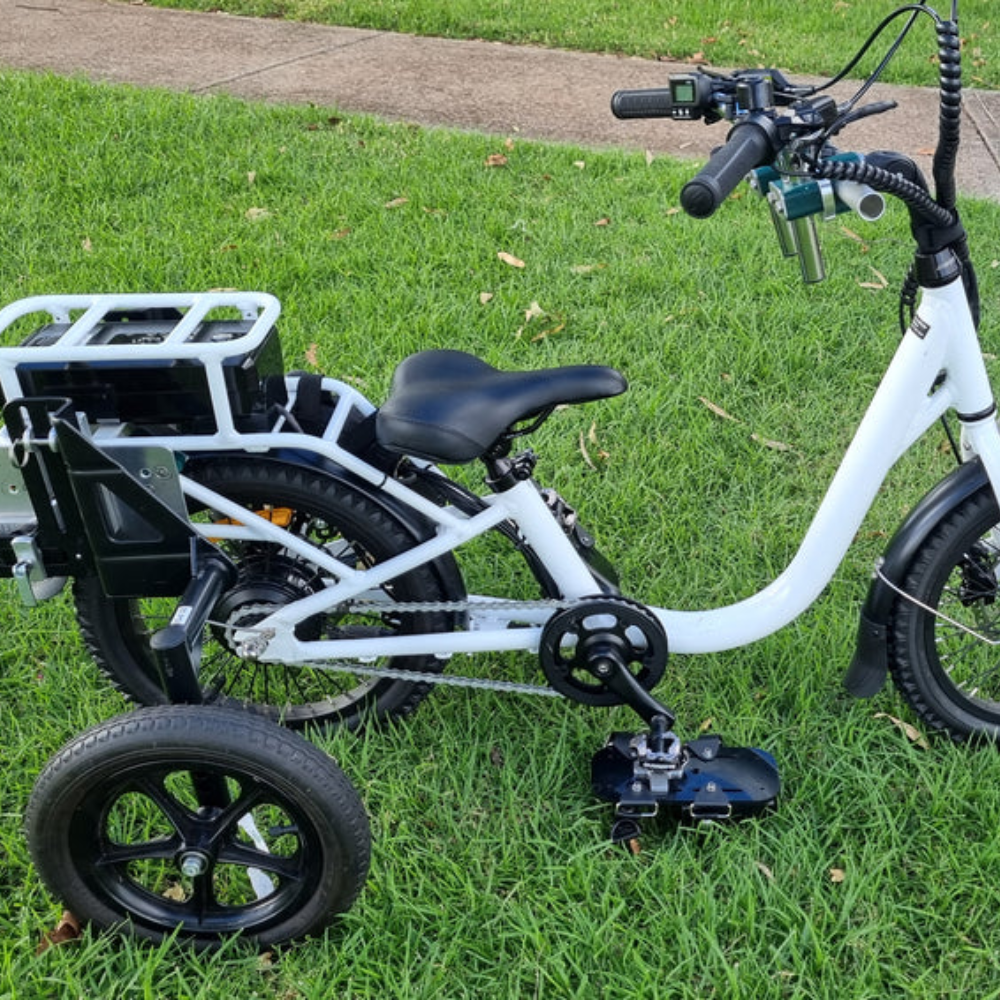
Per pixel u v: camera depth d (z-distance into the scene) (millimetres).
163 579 2145
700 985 2127
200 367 2217
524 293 4449
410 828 2477
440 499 2535
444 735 2670
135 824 2480
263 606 2514
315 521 2668
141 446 2170
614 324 4289
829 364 4070
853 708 2703
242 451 2422
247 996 2158
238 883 2342
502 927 2254
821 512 2465
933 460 3639
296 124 6043
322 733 2711
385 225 4961
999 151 6168
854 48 7676
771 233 4922
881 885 2330
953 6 1990
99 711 2695
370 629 2691
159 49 7469
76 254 4660
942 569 2465
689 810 2416
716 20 8219
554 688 2531
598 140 6215
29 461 2051
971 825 2447
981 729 2625
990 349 4164
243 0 8352
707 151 6082
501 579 3189
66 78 6633
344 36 7887
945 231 2201
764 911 2252
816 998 2102
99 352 2164
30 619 3004
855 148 6191
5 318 2328
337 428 2432
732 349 4121
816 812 2488
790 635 2893
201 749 1983
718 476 3559
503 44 7844
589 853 2402
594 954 2182
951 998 2115
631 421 3762
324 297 4375
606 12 8336
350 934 2238
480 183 5395
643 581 3135
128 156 5574
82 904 2184
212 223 4926
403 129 6023
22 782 2543
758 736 2678
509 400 2297
